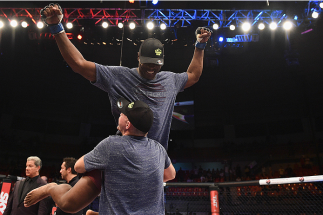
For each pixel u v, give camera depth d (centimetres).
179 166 1769
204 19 1055
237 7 987
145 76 140
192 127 1750
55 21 119
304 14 996
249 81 1762
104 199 117
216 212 293
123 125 131
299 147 1546
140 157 122
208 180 1472
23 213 300
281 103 1677
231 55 1803
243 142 1733
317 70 1562
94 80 133
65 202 122
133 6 983
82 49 1714
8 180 324
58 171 1628
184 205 833
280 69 1673
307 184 667
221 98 1822
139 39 1212
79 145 1727
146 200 119
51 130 1709
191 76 165
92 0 980
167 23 1123
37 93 1698
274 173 1545
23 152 1568
